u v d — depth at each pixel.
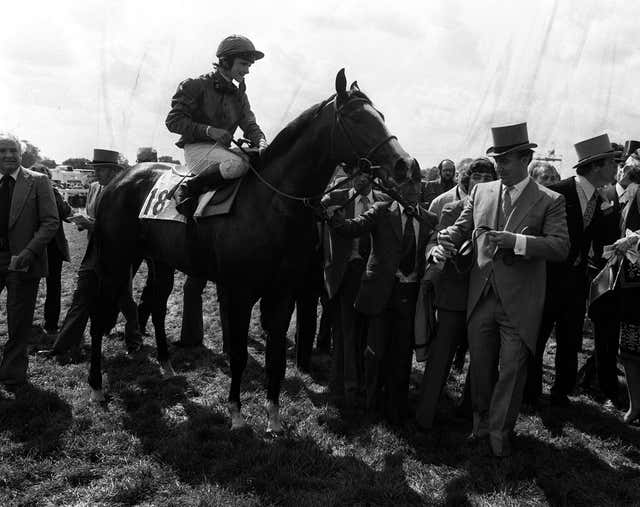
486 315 3.41
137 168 4.70
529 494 3.04
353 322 4.25
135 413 3.94
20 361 4.39
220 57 3.81
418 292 3.82
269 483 3.07
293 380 4.67
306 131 3.48
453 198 4.38
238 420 3.74
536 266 3.32
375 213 3.69
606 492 3.11
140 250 4.58
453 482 3.12
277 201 3.54
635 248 3.64
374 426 3.81
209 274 3.96
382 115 3.41
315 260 4.66
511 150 3.23
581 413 4.19
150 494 3.00
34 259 4.32
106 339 5.68
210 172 3.70
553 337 6.49
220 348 5.53
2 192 4.31
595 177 3.98
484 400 3.55
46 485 3.01
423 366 5.26
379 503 2.94
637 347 3.88
